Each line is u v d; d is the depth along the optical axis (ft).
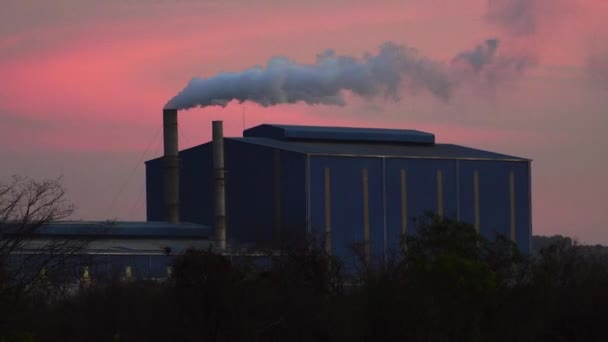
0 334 552.00
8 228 631.97
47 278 650.02
